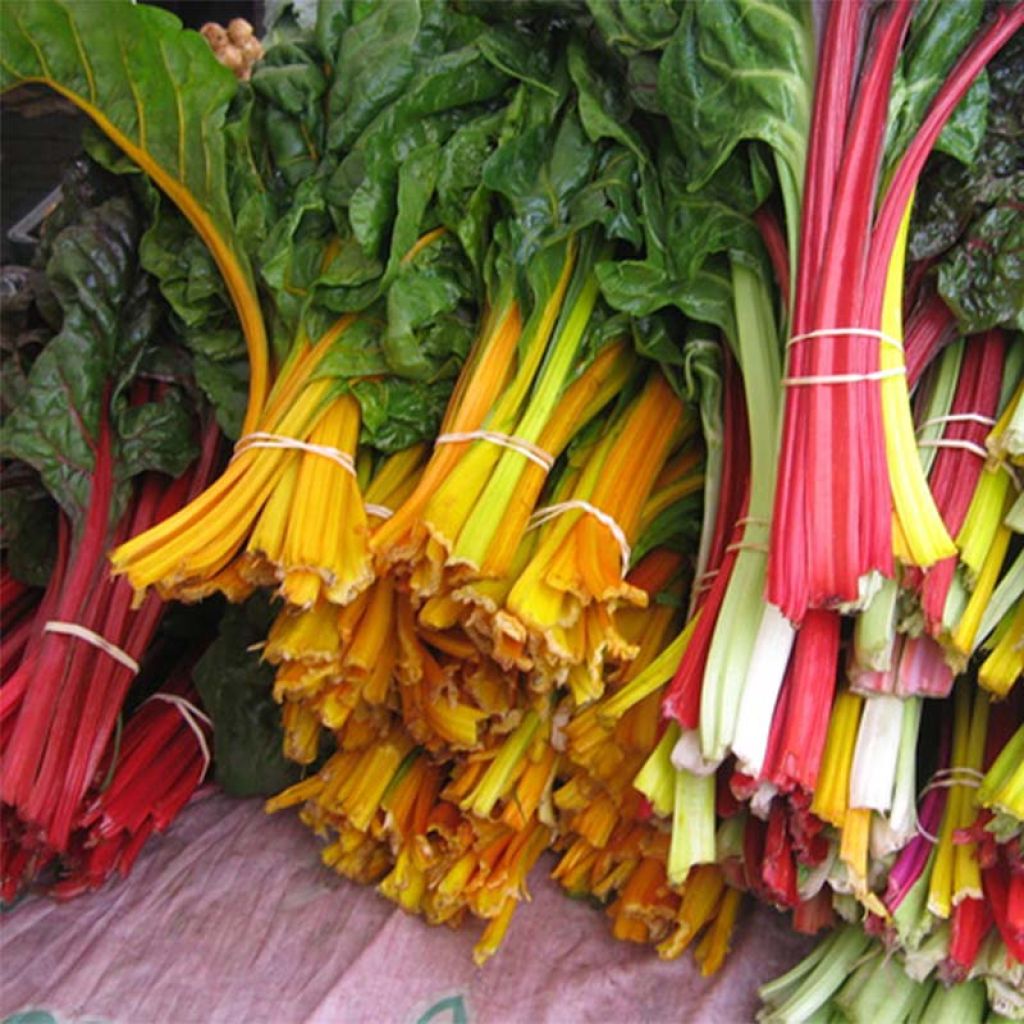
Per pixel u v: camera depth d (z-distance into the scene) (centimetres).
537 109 70
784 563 55
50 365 74
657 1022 68
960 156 62
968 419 63
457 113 72
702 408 68
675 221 67
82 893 76
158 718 81
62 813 71
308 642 65
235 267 73
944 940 62
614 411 71
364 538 64
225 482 66
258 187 73
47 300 81
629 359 71
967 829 60
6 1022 67
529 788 70
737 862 65
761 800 58
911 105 61
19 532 81
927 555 56
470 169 69
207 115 71
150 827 77
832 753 60
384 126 68
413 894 73
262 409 71
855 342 57
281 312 70
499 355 67
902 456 58
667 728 61
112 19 68
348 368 68
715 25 62
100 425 76
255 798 84
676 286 66
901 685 59
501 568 61
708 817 60
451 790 71
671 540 75
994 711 66
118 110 71
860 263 58
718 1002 69
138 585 61
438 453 65
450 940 73
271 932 74
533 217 68
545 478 65
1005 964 61
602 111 69
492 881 70
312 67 76
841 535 55
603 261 68
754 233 65
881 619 57
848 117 61
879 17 61
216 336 76
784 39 61
